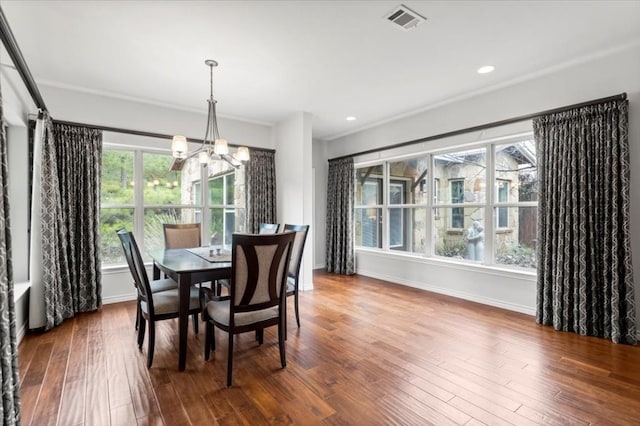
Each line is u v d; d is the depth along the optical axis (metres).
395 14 2.30
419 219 4.76
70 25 2.41
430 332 2.96
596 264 2.84
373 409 1.84
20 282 3.15
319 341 2.78
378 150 5.12
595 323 2.84
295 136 4.70
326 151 6.26
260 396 1.96
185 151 2.75
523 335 2.88
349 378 2.17
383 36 2.59
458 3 2.17
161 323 3.26
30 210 3.23
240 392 2.00
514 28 2.48
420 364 2.36
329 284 4.88
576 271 2.92
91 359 2.43
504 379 2.15
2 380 1.35
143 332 2.62
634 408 1.83
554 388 2.04
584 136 2.91
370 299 4.05
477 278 3.92
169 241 3.90
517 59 2.99
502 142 3.76
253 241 2.10
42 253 3.00
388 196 5.23
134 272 2.56
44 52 2.83
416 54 2.90
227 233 4.86
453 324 3.16
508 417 1.76
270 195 5.09
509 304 3.61
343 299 4.05
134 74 3.30
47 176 3.09
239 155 3.12
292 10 2.25
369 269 5.44
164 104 4.20
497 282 3.72
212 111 3.68
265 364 2.36
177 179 4.44
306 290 4.50
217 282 3.42
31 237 2.97
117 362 2.38
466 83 3.54
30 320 2.92
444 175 4.41
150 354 2.31
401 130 4.80
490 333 2.93
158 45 2.72
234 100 4.10
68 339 2.80
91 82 3.50
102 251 3.93
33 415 1.77
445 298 4.09
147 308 2.37
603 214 2.80
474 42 2.69
